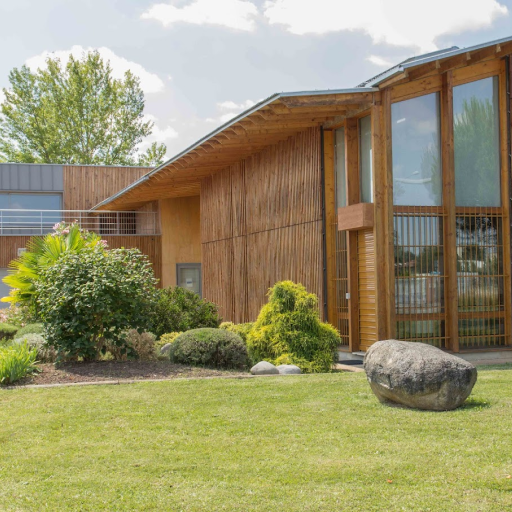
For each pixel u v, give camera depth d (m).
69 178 25.78
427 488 4.14
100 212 26.20
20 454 5.04
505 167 11.66
